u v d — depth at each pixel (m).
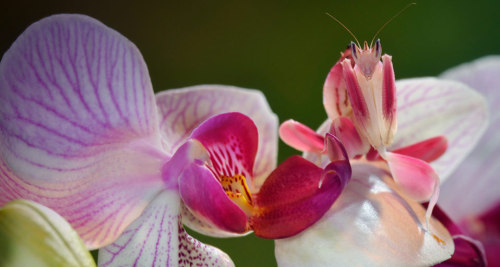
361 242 0.32
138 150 0.33
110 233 0.33
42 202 0.32
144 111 0.33
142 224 0.33
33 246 0.30
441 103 0.38
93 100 0.32
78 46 0.32
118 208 0.33
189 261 0.33
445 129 0.38
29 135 0.32
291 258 0.33
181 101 0.37
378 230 0.33
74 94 0.32
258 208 0.33
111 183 0.33
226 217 0.32
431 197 0.33
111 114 0.32
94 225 0.33
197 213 0.33
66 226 0.30
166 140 0.36
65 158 0.32
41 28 0.32
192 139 0.33
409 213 0.33
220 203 0.32
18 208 0.30
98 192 0.33
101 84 0.32
